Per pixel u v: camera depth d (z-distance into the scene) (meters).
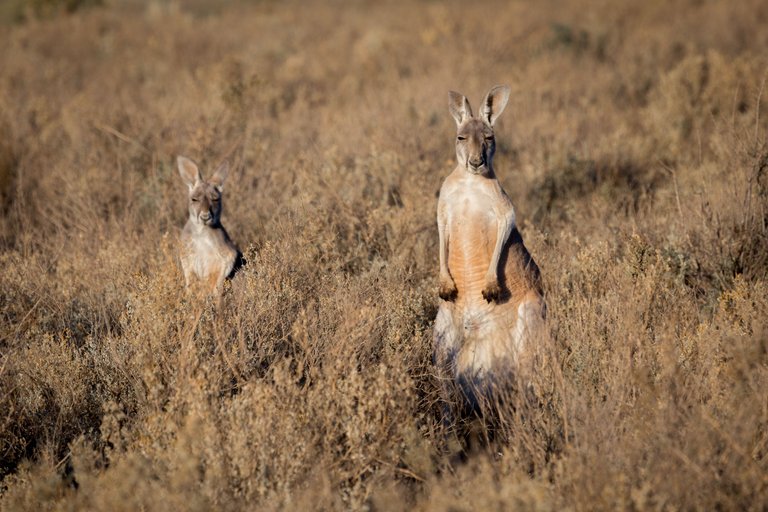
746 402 14.62
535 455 14.91
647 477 13.44
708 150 35.69
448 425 17.80
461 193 19.23
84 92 48.50
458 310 19.61
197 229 23.66
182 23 78.06
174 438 14.63
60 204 31.02
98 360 18.69
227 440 14.62
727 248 24.06
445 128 36.72
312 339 18.17
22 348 19.33
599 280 21.27
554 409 16.31
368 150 33.66
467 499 13.23
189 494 12.98
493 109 20.06
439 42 61.84
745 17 64.31
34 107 41.03
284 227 24.94
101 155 34.94
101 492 13.02
